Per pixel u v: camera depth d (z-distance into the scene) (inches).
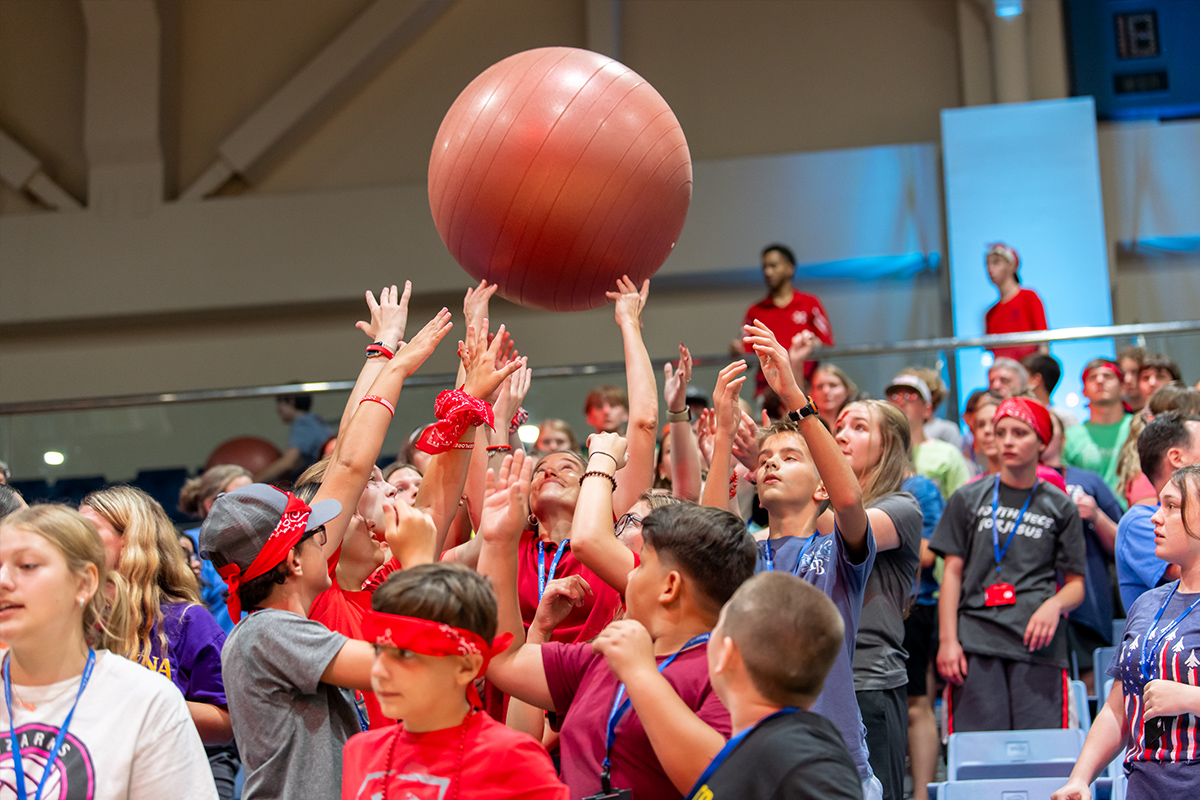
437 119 348.5
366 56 343.6
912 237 317.4
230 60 356.5
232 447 229.5
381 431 86.0
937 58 331.3
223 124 354.0
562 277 93.5
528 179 90.2
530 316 337.1
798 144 333.7
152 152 346.9
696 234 326.3
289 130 345.7
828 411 200.7
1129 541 121.0
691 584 71.5
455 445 86.4
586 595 95.5
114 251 344.5
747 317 267.6
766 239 322.7
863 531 91.5
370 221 339.3
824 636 61.1
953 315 299.7
